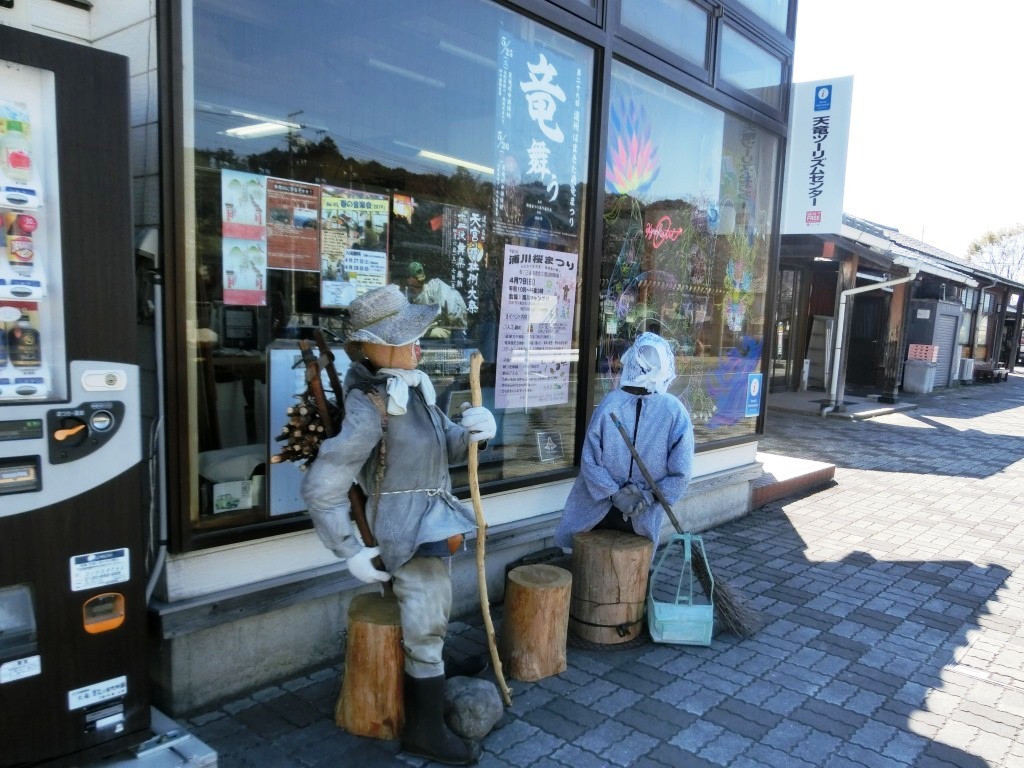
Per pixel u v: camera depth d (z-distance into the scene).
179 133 2.49
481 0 3.59
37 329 1.95
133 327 2.11
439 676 2.55
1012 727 3.00
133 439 2.13
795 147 6.67
